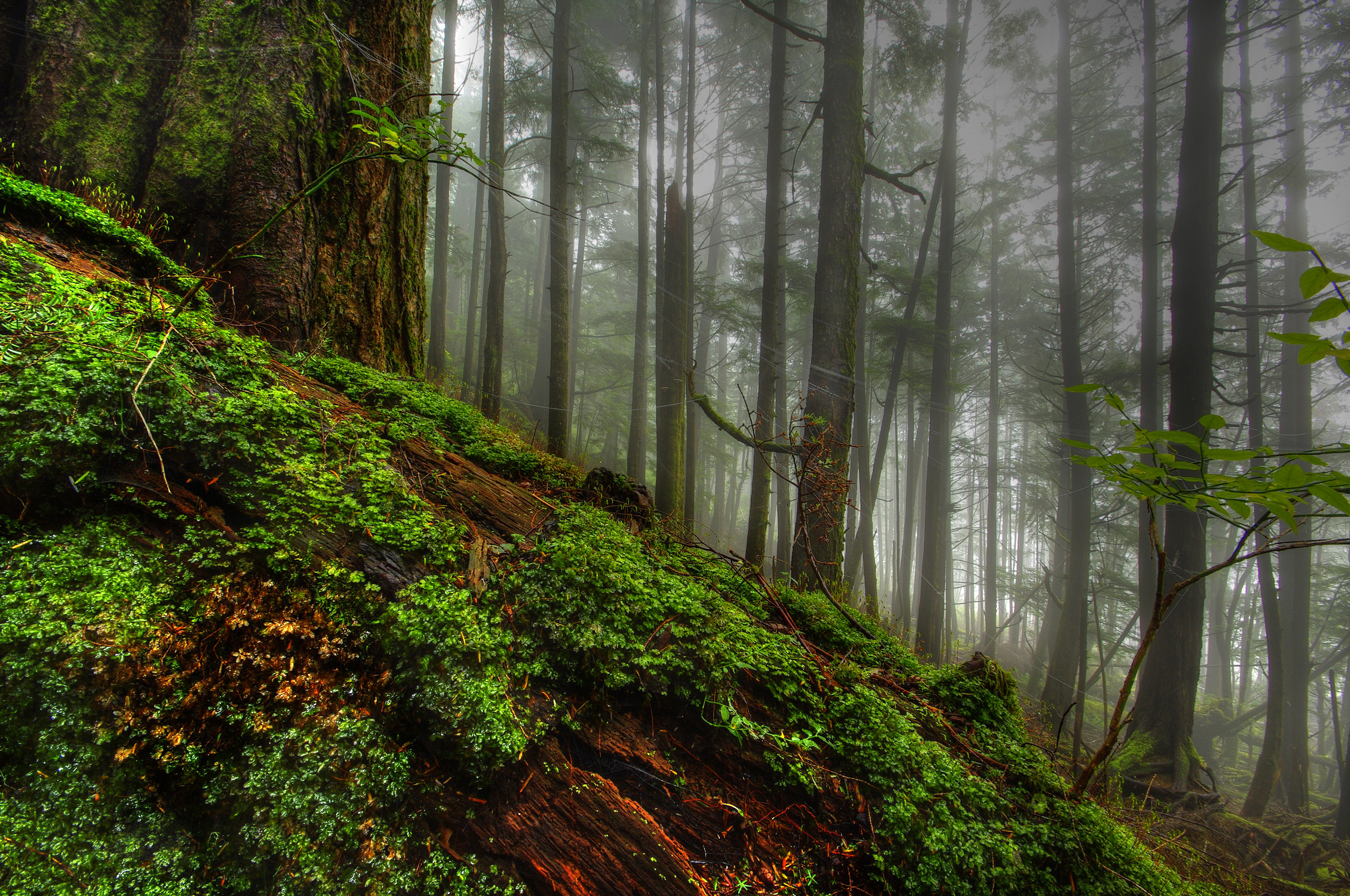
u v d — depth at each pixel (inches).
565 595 79.0
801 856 69.4
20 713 53.5
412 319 156.3
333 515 74.4
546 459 128.6
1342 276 31.9
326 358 120.0
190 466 73.2
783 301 655.8
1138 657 74.3
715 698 75.6
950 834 70.3
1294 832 382.6
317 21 128.6
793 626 102.9
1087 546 563.5
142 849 54.3
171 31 127.6
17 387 65.1
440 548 76.5
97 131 118.6
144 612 60.4
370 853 58.1
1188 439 51.7
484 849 61.7
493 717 64.4
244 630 63.9
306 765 59.2
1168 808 316.2
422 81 152.6
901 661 111.7
